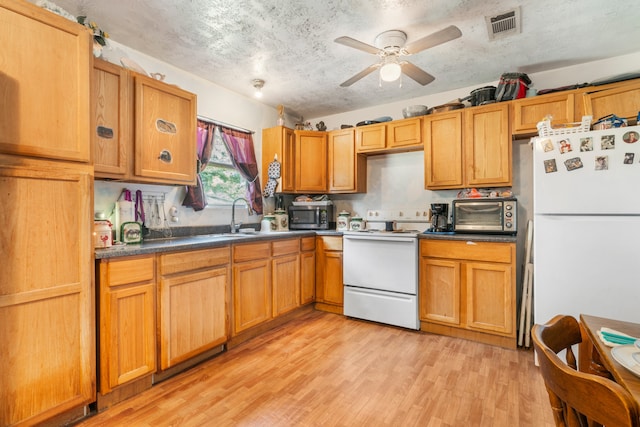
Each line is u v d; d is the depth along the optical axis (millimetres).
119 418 1645
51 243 1497
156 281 1965
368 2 1955
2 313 1356
